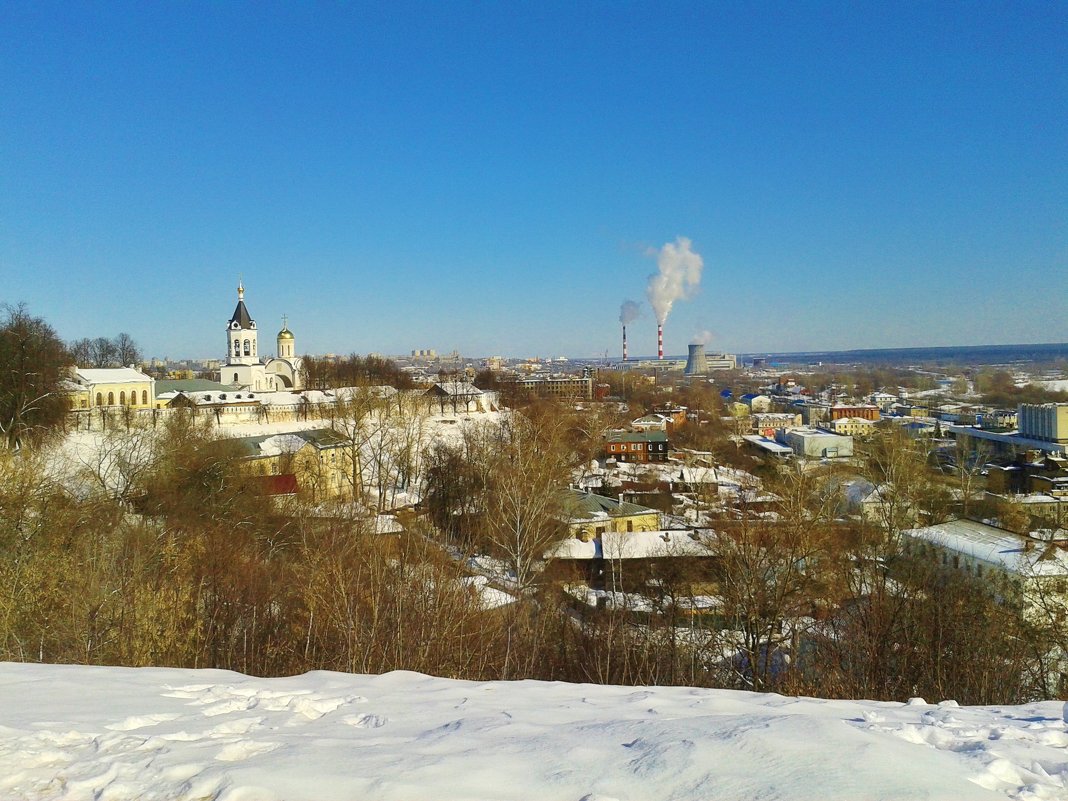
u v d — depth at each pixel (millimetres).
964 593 27859
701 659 28766
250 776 7652
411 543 37938
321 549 35250
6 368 65688
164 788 7648
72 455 67562
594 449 107562
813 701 12891
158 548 38281
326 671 15195
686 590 38469
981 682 22016
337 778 7691
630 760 8258
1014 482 89625
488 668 24688
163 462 55938
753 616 29078
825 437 110188
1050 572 35688
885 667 22828
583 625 31375
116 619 26234
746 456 111188
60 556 31859
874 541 39250
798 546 32875
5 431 62875
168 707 11406
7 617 25500
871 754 8008
